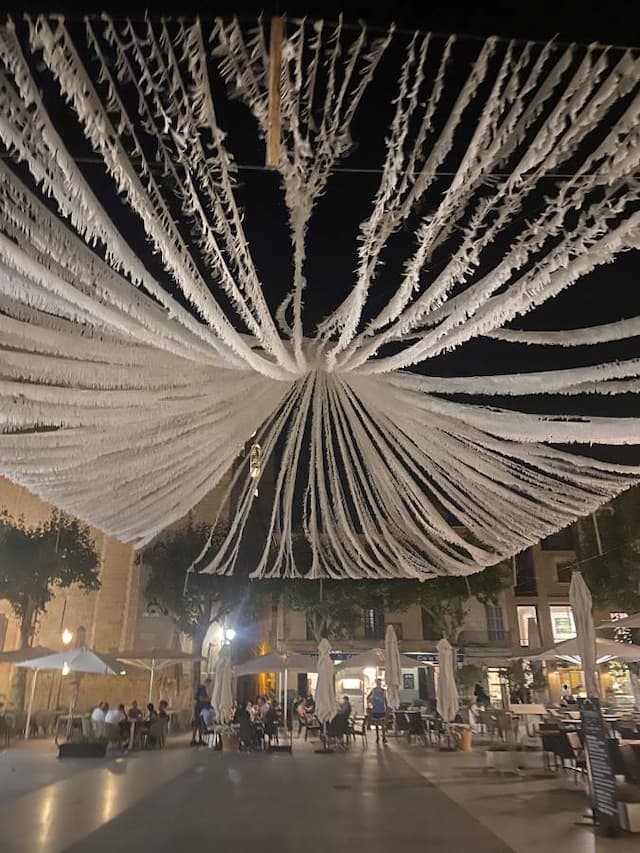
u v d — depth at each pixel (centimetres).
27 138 166
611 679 2508
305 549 1348
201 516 2142
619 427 322
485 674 2758
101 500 431
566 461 401
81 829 654
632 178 183
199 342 274
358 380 353
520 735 1491
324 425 418
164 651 1822
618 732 1021
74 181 175
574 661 1448
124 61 150
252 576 640
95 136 166
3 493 2264
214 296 239
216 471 436
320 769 1131
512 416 344
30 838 612
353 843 604
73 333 263
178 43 147
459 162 175
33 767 1138
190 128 165
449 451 415
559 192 188
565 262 216
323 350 314
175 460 393
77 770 1104
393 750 1460
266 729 1489
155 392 311
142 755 1355
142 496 436
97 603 2330
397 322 263
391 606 2336
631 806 640
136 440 349
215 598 2052
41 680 2195
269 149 167
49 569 1916
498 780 994
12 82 154
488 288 228
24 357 261
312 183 179
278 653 1702
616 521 1670
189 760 1265
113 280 231
